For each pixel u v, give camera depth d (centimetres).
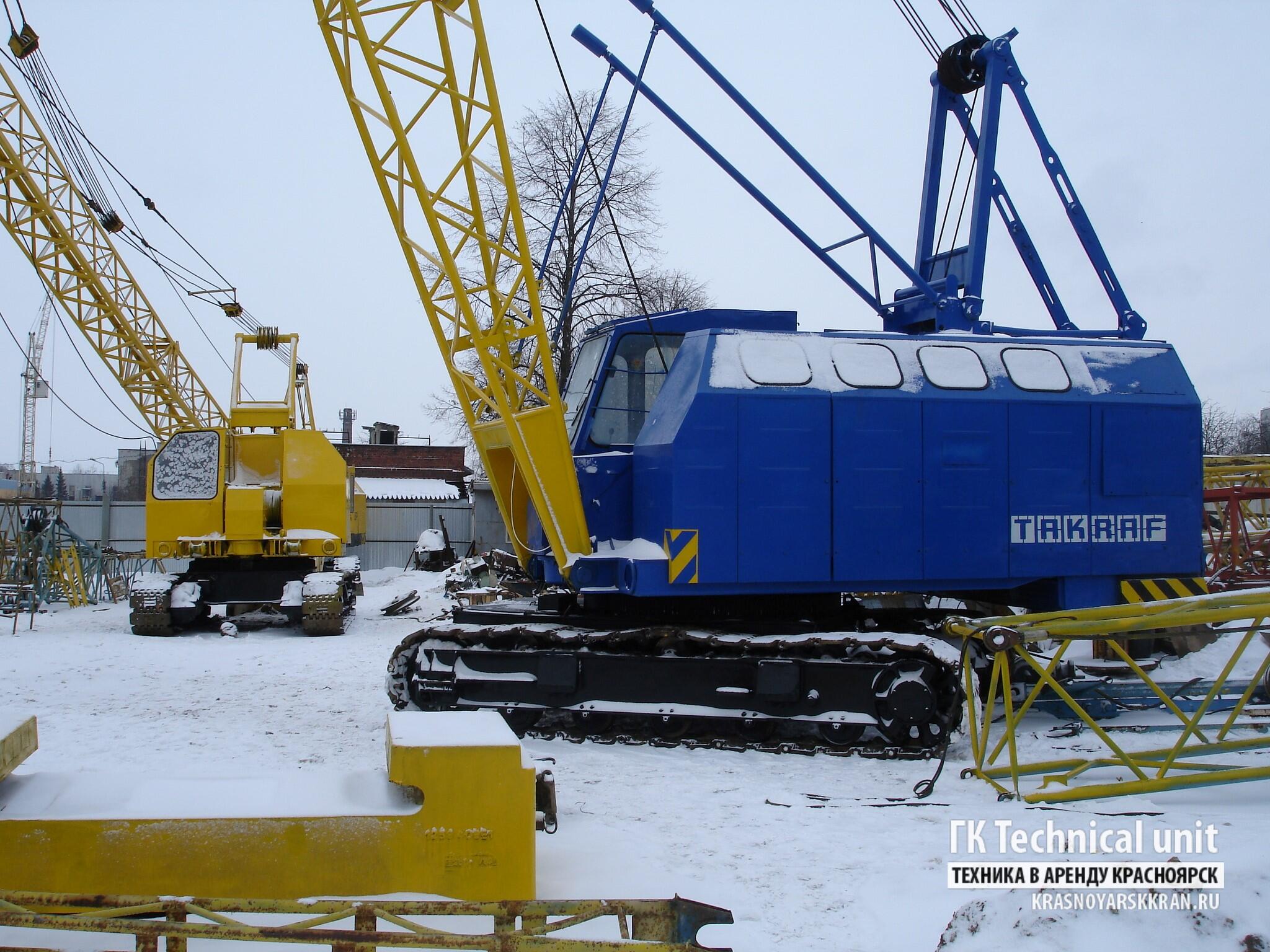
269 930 375
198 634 1875
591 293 2502
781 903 535
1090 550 961
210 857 477
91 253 2725
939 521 934
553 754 892
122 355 2814
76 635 1841
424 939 380
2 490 2778
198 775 547
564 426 957
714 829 670
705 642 922
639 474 970
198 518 1900
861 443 926
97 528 3562
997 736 912
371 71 973
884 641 884
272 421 2064
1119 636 927
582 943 382
